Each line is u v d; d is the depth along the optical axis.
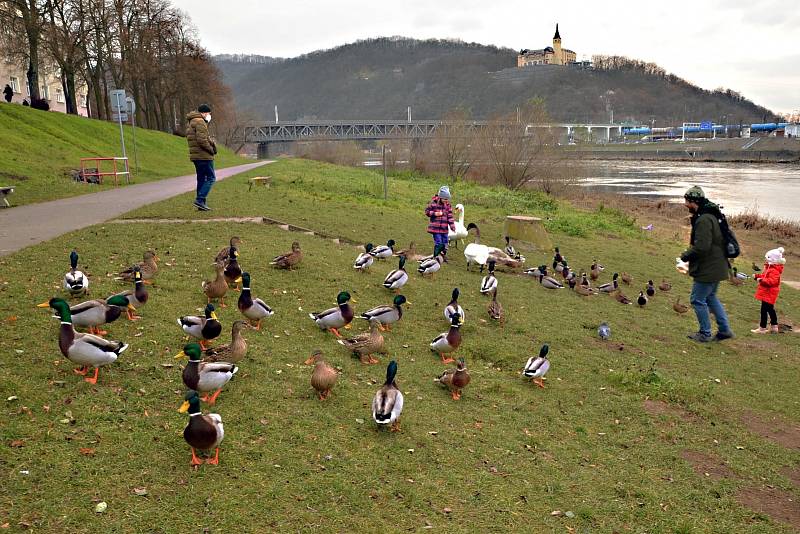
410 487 5.80
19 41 42.53
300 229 16.47
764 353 12.14
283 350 8.39
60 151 32.00
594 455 7.17
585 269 18.77
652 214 42.78
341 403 7.21
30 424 5.61
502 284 14.73
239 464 5.61
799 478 7.36
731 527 6.14
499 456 6.73
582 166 47.97
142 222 14.95
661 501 6.42
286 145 154.50
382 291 12.02
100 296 9.02
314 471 5.74
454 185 45.31
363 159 81.88
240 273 10.51
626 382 9.41
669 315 14.41
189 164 43.59
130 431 5.82
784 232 34.59
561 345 10.90
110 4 50.34
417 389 8.13
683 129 186.88
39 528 4.43
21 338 7.29
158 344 7.73
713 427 8.43
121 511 4.75
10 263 10.27
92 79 53.75
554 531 5.54
